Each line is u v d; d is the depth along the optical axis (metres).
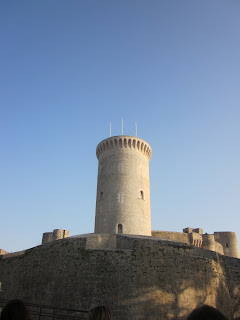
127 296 27.86
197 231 67.12
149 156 54.59
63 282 29.97
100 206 47.25
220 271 34.03
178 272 30.23
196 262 31.78
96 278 29.11
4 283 34.78
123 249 30.61
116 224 44.22
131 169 48.66
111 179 48.03
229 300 33.59
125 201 45.78
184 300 29.06
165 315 27.70
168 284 29.25
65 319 27.19
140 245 30.56
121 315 27.06
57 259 31.69
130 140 50.66
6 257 37.41
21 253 38.31
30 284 32.16
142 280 28.73
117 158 49.56
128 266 29.34
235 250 74.56
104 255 30.11
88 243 31.94
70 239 32.25
